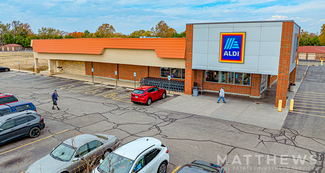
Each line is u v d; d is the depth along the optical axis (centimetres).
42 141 1186
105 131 1306
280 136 1212
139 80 2880
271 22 1639
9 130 1121
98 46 2709
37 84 2880
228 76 2253
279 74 1670
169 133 1266
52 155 855
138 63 2455
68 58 3136
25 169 911
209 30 1931
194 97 2122
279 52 1644
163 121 1474
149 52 2353
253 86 2103
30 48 11719
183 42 2095
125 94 2295
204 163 768
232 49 1838
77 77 3372
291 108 1686
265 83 2495
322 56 6178
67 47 3058
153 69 2709
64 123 1459
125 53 2533
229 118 1521
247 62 1788
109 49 2664
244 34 1756
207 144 1120
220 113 1633
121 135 1245
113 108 1797
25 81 3102
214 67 1972
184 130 1311
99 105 1891
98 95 2261
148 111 1706
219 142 1143
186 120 1491
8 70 4119
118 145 1022
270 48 1673
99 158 906
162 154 830
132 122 1462
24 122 1189
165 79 2556
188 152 1036
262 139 1175
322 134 1238
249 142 1140
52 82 3009
